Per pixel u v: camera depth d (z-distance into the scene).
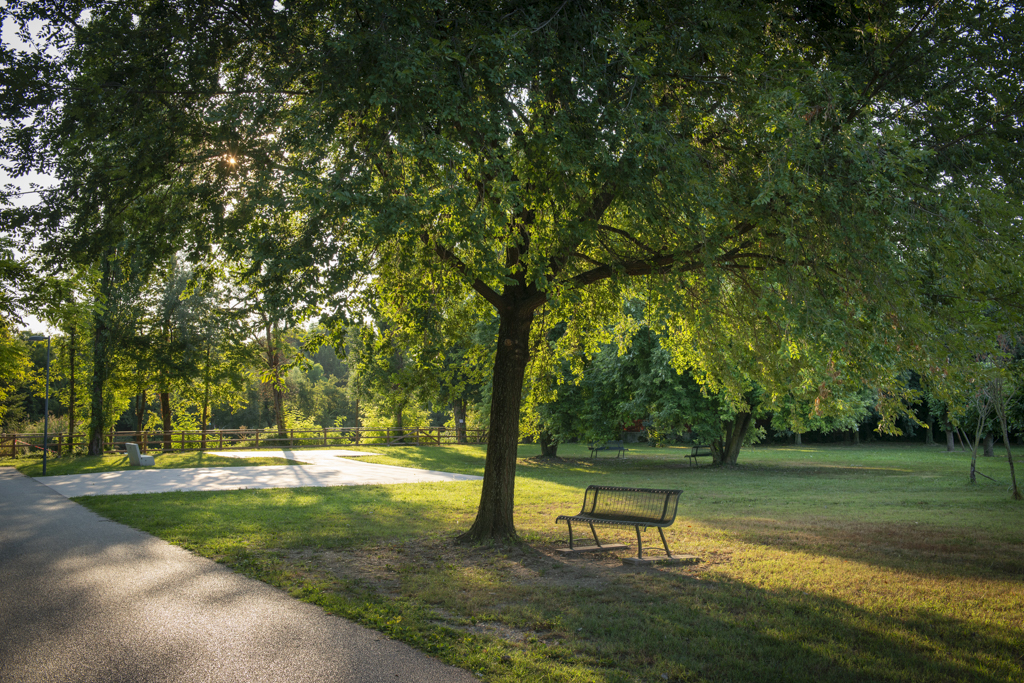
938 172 7.70
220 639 5.41
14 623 5.84
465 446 42.72
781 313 7.66
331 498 15.76
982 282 7.13
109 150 8.05
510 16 7.55
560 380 13.07
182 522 11.68
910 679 4.64
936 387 7.75
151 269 8.62
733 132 8.09
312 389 71.25
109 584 7.26
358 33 6.77
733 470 26.75
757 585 7.41
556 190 7.80
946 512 13.83
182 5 7.64
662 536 8.68
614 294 11.51
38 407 58.75
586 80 7.16
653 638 5.49
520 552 9.23
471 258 9.48
